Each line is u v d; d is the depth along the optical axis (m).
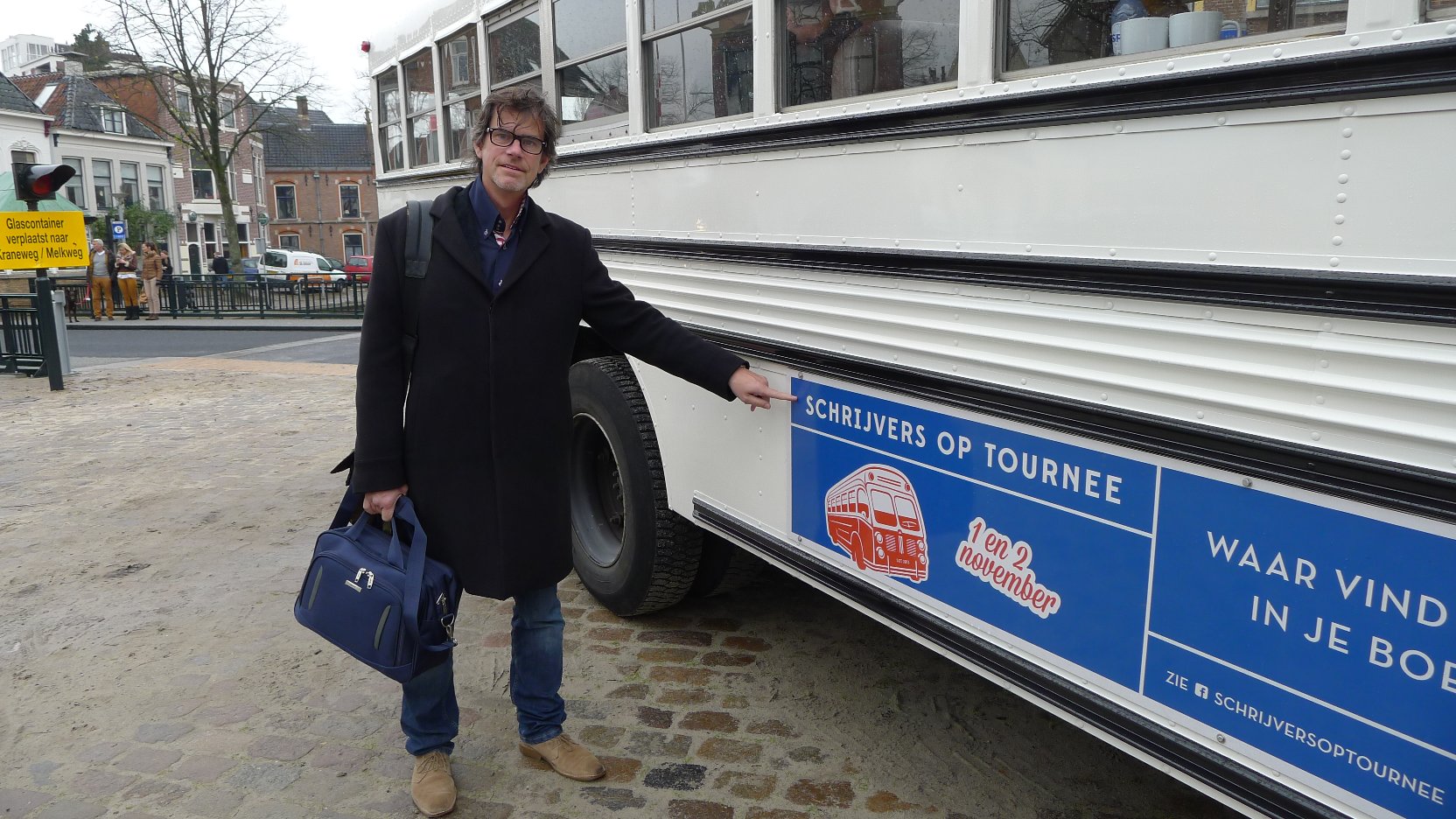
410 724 2.79
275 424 8.45
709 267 3.14
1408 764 1.51
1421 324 1.45
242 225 44.94
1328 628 1.60
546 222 2.62
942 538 2.34
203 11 28.09
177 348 15.27
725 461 3.18
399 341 2.57
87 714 3.40
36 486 6.37
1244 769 1.75
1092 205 1.88
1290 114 1.56
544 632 2.85
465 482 2.58
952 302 2.22
